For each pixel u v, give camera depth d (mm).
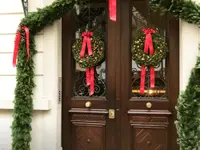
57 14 4066
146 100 4148
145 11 4188
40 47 4211
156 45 3971
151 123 4133
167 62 4109
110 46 4234
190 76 3676
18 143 4012
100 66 4289
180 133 3641
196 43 3822
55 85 4199
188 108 3600
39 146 4207
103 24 4293
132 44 4160
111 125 4227
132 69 4207
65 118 4355
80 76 4355
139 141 4160
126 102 4195
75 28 4355
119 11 4227
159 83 4148
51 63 4199
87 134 4293
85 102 4305
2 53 4305
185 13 3688
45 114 4211
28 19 4059
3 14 4309
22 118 4035
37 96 4207
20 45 4113
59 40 4309
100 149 4250
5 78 4297
